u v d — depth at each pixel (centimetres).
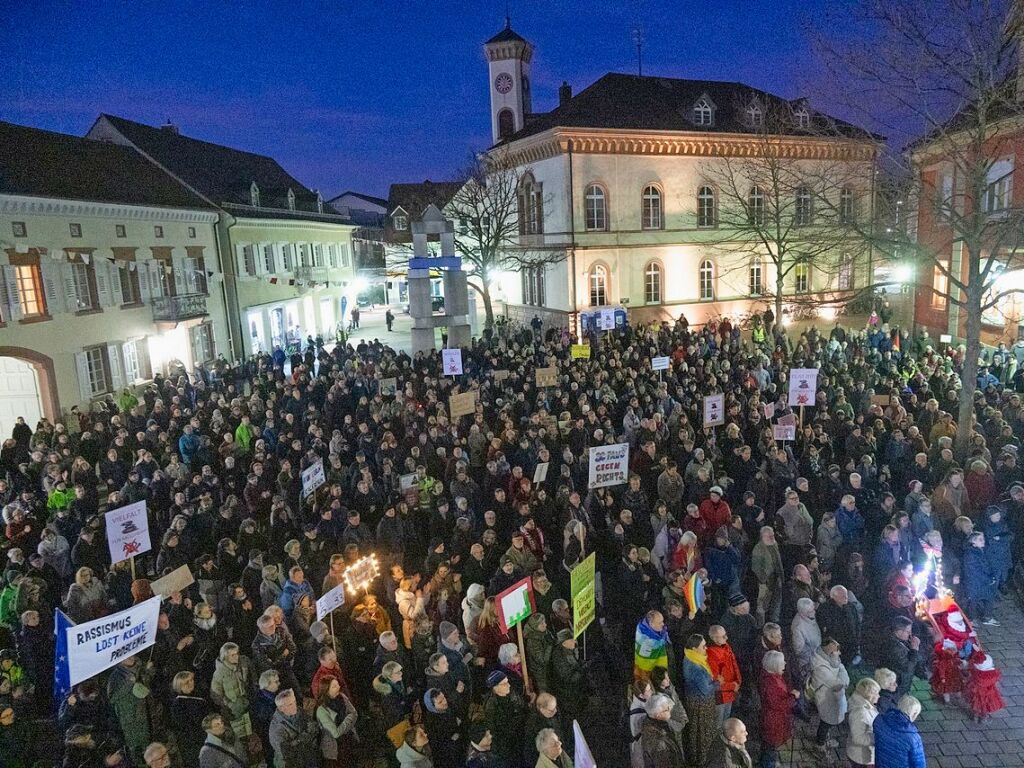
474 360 2230
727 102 3947
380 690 721
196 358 3122
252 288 3609
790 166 2800
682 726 656
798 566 862
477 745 628
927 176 2439
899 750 626
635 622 877
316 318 4484
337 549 1081
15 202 2111
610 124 3578
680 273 3762
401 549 1080
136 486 1255
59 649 691
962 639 839
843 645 840
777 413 1535
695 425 1507
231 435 1494
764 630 751
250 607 889
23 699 764
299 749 660
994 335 2397
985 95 1358
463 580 971
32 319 2189
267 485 1290
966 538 977
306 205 4475
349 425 1560
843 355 2070
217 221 3322
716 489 1058
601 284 3631
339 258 4944
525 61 5222
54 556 1102
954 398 1550
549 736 591
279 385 1998
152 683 805
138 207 2664
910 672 810
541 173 3725
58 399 2283
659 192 3656
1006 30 1286
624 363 2123
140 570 1140
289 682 777
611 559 998
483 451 1417
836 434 1441
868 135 1612
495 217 3744
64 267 2325
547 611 862
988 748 781
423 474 1219
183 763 777
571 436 1396
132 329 2677
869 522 1069
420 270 2628
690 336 2453
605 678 937
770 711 725
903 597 859
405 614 845
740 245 3800
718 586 908
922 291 2789
